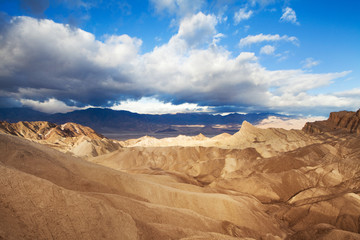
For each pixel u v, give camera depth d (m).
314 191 47.28
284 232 32.75
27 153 24.70
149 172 58.91
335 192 46.12
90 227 12.74
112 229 13.59
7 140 25.50
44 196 12.53
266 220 33.84
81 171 27.05
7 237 9.37
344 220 34.25
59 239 11.23
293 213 39.06
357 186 46.91
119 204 18.84
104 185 26.19
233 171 65.19
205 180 65.31
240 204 33.22
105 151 105.56
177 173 59.38
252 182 53.97
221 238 17.61
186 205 30.12
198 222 22.84
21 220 10.76
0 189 11.55
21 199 11.67
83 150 101.38
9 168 13.12
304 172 57.97
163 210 21.73
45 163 24.59
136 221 15.91
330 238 24.58
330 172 55.41
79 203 13.50
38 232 10.80
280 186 52.62
